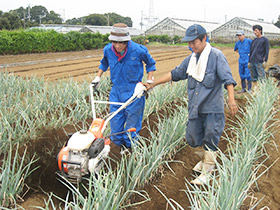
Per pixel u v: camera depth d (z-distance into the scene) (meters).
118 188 2.94
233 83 3.24
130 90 4.01
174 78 3.74
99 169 3.18
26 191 3.19
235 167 3.23
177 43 42.75
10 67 13.02
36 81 7.07
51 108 5.52
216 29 45.03
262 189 3.60
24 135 4.05
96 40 26.17
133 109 3.99
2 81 6.82
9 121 4.53
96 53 21.92
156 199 3.32
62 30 53.06
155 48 29.94
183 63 3.63
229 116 6.07
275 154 4.54
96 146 2.90
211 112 3.40
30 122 4.38
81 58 17.92
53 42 21.98
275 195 3.52
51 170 3.61
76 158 2.86
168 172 3.86
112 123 4.11
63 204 3.12
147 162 3.54
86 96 6.54
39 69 12.73
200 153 3.86
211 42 43.75
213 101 3.39
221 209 2.69
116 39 3.56
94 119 3.33
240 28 42.72
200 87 3.37
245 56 8.31
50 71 12.20
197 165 3.93
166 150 3.92
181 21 48.12
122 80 3.98
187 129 3.65
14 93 6.41
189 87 3.51
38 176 3.48
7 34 18.88
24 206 2.98
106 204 2.63
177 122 4.14
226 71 3.24
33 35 20.16
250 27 41.53
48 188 3.34
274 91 7.14
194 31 3.21
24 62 14.67
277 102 7.18
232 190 2.87
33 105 5.20
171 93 6.45
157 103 5.59
